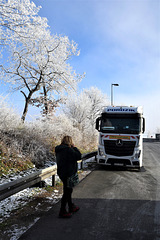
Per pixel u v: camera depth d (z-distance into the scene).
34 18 11.09
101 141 9.52
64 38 14.52
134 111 9.66
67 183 3.97
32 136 10.17
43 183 6.21
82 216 4.01
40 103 14.71
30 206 4.56
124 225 3.60
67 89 15.10
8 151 8.03
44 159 9.66
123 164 9.08
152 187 6.37
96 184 6.70
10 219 3.84
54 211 4.27
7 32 10.96
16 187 4.30
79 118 23.81
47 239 3.07
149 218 3.92
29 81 15.16
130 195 5.48
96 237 3.14
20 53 13.62
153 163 12.14
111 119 9.69
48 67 14.32
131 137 9.09
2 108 9.56
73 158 4.05
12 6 10.03
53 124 12.62
